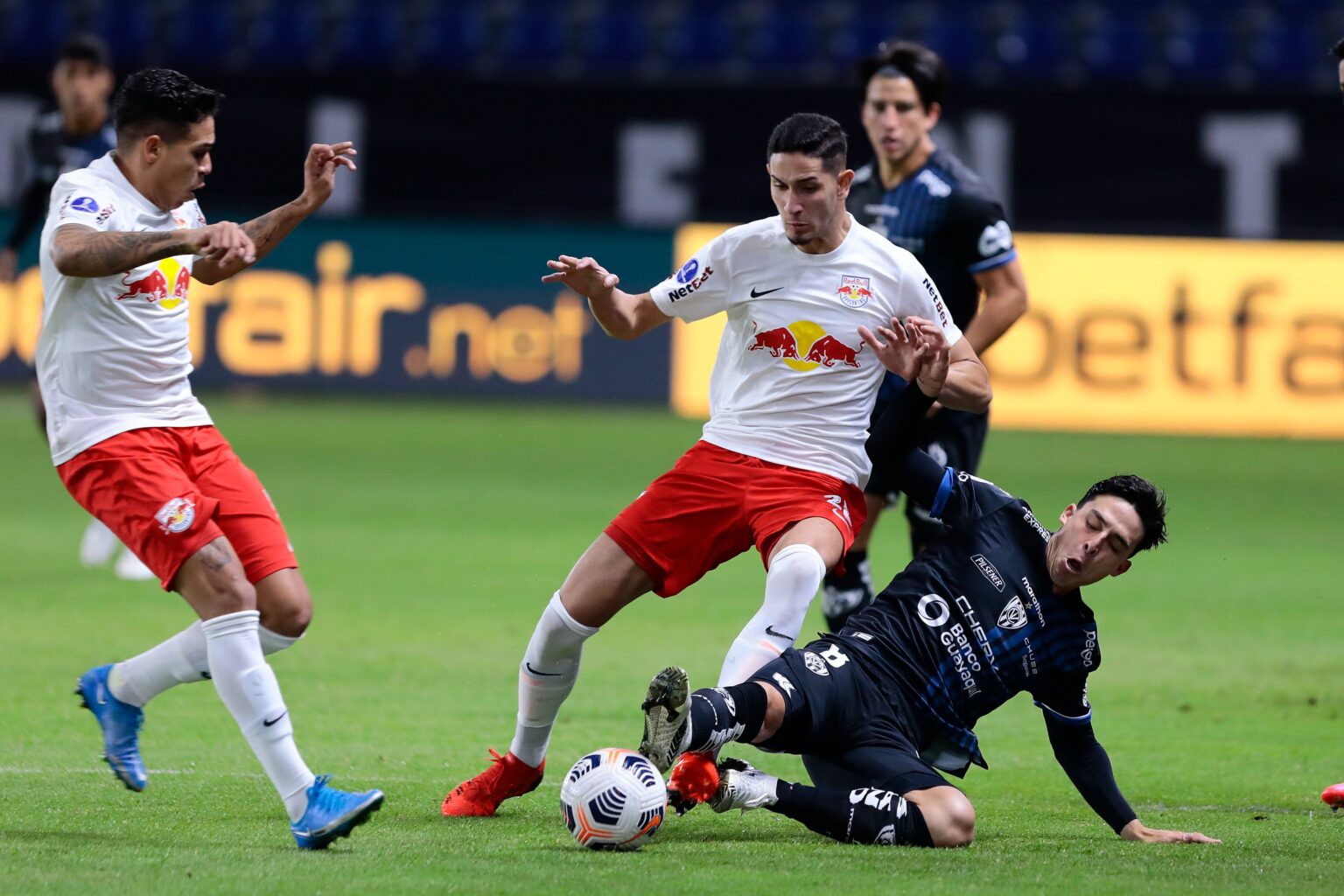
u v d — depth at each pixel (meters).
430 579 35.53
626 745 21.80
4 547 39.62
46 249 16.50
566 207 74.25
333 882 14.27
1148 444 63.91
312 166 17.73
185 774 19.38
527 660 17.83
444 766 20.33
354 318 70.25
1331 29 78.06
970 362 18.77
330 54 79.69
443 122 74.00
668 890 14.20
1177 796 19.73
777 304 18.14
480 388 70.75
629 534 17.89
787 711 16.31
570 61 79.44
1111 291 66.62
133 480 16.19
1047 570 17.31
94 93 35.06
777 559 17.31
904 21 78.81
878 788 16.42
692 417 69.94
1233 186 71.56
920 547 24.78
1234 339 66.19
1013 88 71.88
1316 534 45.31
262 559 16.86
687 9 80.31
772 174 17.56
